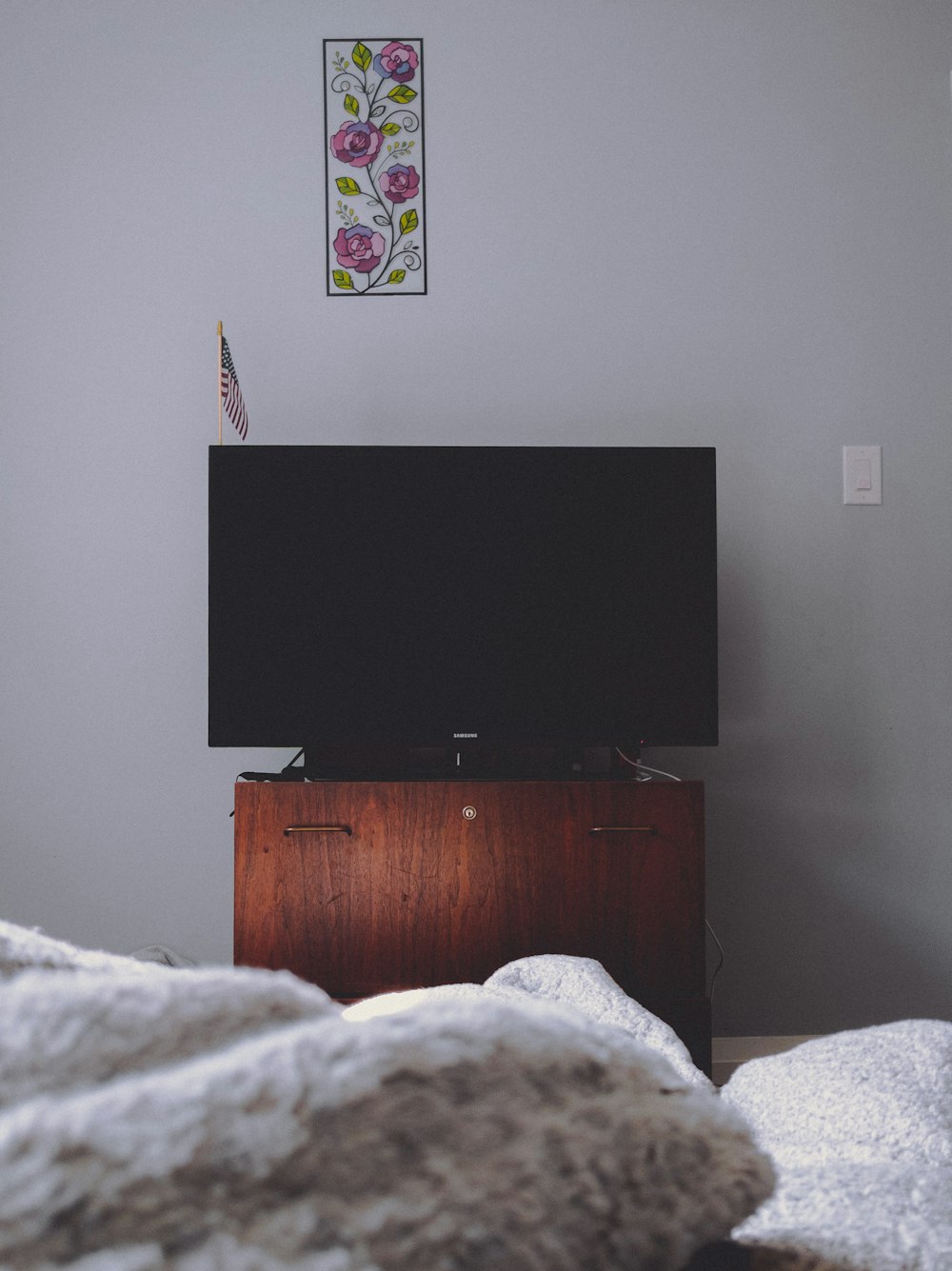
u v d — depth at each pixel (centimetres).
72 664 266
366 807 221
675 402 271
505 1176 25
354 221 269
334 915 220
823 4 273
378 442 269
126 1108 21
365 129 269
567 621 241
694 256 272
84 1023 24
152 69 269
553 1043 27
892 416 274
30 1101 22
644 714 241
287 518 240
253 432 268
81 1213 20
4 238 267
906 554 273
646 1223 28
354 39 269
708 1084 75
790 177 273
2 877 264
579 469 243
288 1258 22
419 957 220
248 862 220
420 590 241
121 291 268
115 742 266
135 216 268
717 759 270
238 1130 21
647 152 272
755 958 269
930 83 274
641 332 272
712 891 270
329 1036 24
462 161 270
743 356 272
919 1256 34
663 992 221
